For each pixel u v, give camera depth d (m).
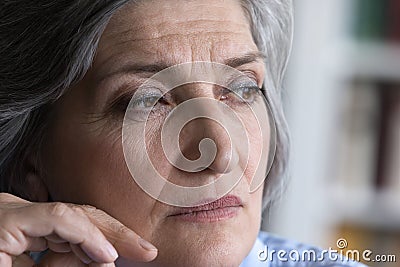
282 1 1.19
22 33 1.03
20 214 0.92
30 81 1.03
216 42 1.01
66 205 0.93
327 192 2.23
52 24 1.00
